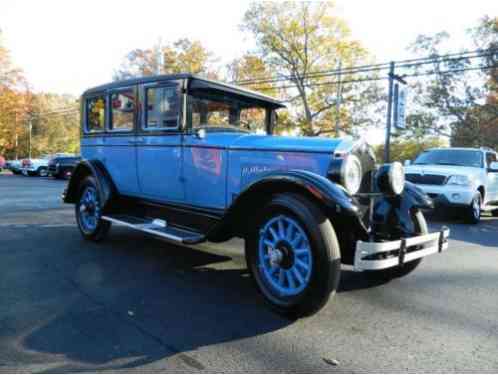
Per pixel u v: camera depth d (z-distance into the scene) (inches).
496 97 1054.4
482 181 333.1
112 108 203.9
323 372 88.4
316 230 110.4
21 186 628.7
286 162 138.6
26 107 1638.8
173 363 90.7
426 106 1139.9
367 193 139.6
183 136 168.1
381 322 117.5
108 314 118.3
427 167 333.7
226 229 138.3
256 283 127.5
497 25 1032.8
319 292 110.5
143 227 170.1
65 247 204.7
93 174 207.9
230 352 96.5
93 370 86.9
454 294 144.3
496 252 215.2
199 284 149.3
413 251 130.0
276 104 201.5
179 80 166.2
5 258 181.0
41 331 106.0
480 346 102.8
